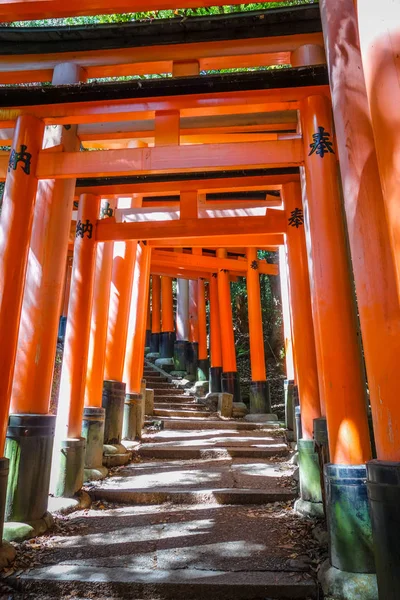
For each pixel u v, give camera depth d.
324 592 2.95
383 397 2.47
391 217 2.19
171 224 5.95
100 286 6.48
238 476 5.80
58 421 5.19
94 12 4.20
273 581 3.07
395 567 2.19
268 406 10.89
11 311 3.75
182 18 4.95
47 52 5.36
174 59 5.18
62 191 4.91
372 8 2.42
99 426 6.04
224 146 4.19
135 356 8.39
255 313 11.31
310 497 4.51
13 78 5.49
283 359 16.36
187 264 11.65
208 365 14.32
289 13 4.86
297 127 5.77
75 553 3.56
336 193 3.79
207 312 19.88
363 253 2.74
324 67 3.81
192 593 3.03
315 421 4.34
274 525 4.14
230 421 10.06
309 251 4.95
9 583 3.14
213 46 5.14
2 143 5.92
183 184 5.87
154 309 17.19
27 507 3.97
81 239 5.93
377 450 2.50
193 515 4.49
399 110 2.22
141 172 4.20
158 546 3.69
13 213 3.96
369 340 2.61
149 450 7.17
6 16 4.23
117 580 3.10
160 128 4.32
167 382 13.98
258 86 3.94
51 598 3.04
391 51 2.30
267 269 11.91
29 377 4.30
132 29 5.08
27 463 4.04
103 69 5.31
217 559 3.42
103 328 6.42
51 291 4.60
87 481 5.57
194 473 6.01
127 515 4.54
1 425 3.54
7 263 3.83
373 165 2.87
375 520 2.35
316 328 4.52
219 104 4.08
